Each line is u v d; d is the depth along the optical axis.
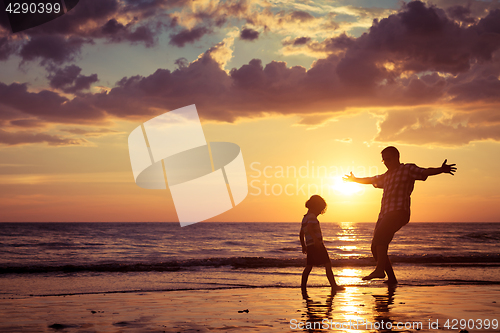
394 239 39.59
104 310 4.01
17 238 35.41
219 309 4.02
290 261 12.10
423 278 7.62
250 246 28.55
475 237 42.44
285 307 4.11
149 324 3.20
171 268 10.34
